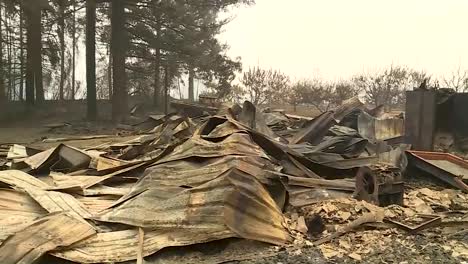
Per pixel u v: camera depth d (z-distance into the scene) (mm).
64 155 8711
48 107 27703
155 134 11508
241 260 4859
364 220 5844
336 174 8102
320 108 30000
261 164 6559
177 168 6473
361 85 29234
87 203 6234
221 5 25812
